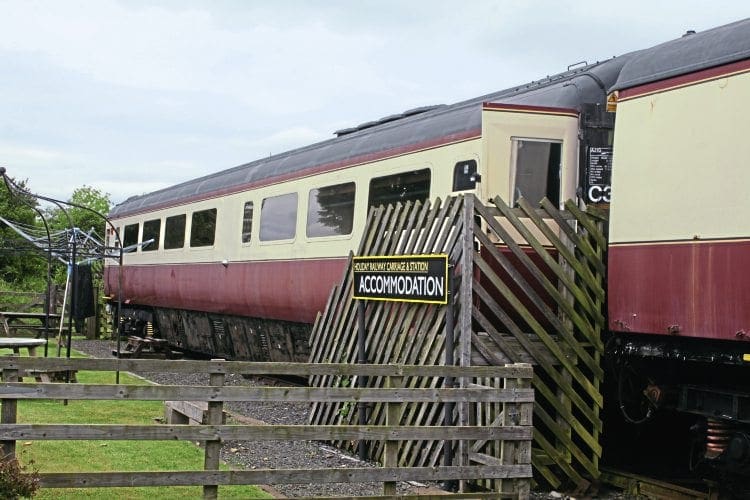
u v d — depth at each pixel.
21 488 5.23
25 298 27.75
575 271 7.93
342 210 11.43
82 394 5.73
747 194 6.44
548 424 7.70
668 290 7.04
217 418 6.05
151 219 19.52
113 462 7.64
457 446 7.63
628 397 8.15
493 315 8.22
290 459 8.48
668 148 7.14
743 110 6.54
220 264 15.41
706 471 8.08
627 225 7.48
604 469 8.16
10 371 5.69
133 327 21.95
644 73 7.45
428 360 8.00
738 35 6.70
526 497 6.65
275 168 13.77
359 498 6.25
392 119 12.37
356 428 6.30
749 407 6.69
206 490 5.92
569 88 8.69
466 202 7.60
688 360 7.09
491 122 8.30
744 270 6.41
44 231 14.89
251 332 15.08
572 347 7.81
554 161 8.48
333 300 9.80
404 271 8.24
